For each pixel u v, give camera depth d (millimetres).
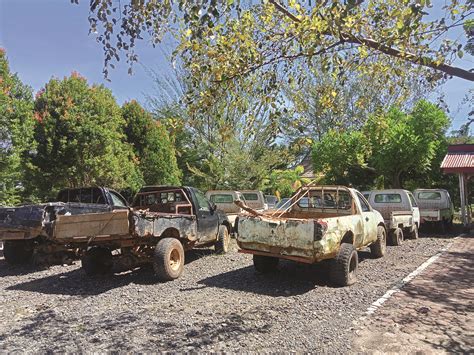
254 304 6387
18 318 5891
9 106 11797
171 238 8453
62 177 14203
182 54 6059
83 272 9289
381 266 9422
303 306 6227
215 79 5547
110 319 5742
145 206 10852
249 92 5992
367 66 6207
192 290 7375
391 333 5051
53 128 13742
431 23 4891
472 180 23172
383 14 5090
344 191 9492
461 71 4633
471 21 4406
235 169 21469
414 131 18328
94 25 5074
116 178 15047
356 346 4648
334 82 7348
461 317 5680
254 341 4812
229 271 9047
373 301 6480
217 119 6230
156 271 8016
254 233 7684
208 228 10664
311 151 22781
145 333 5133
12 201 12859
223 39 5559
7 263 10461
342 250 7562
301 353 4469
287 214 10117
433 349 4562
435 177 21156
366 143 8703
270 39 5621
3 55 12672
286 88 6348
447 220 18016
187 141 23453
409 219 13992
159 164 19750
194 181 23797
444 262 9969
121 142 17781
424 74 6059
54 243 8836
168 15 5152
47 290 7645
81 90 14602
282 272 8789
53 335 5121
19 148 12211
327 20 4715
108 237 7602
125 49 5184
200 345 4699
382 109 8258
